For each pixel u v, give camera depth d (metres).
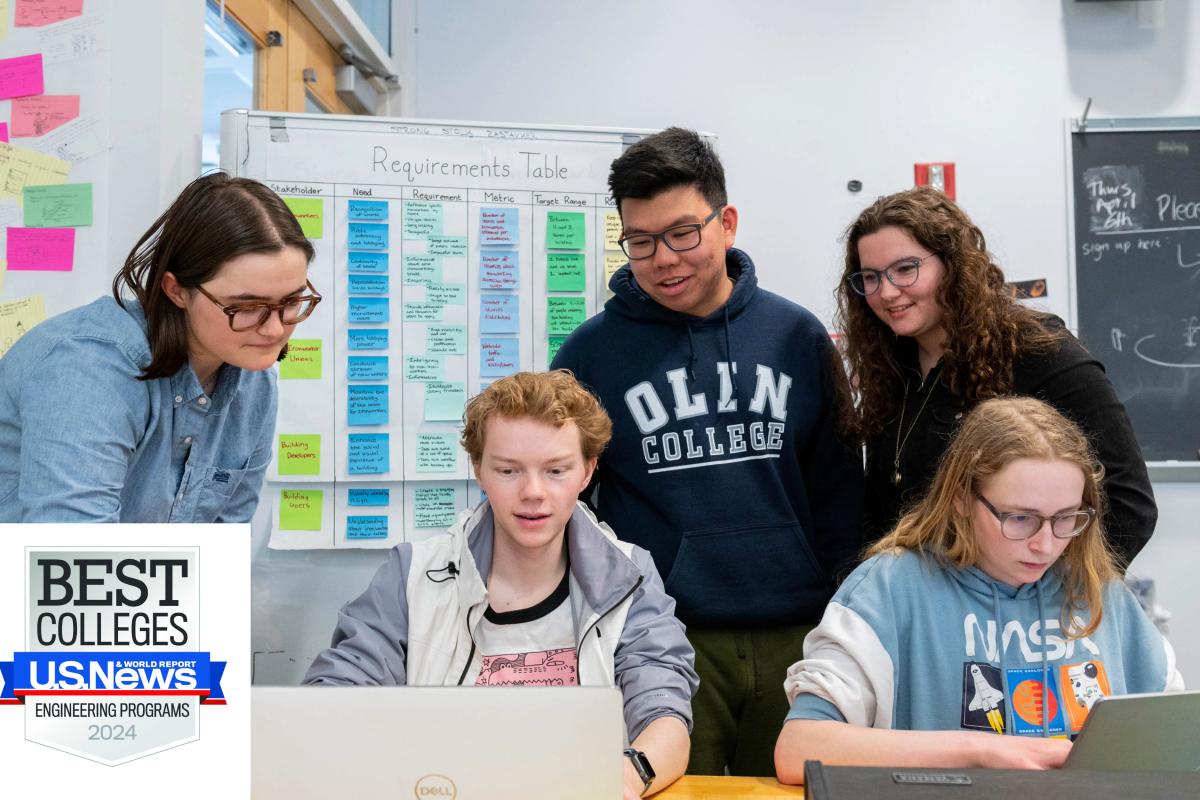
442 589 1.26
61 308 1.65
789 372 1.61
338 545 1.89
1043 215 2.67
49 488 1.08
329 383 1.90
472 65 2.78
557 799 0.80
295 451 1.88
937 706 1.17
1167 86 2.67
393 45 2.78
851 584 1.23
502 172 1.99
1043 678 1.16
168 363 1.17
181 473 1.32
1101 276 2.64
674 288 1.53
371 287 1.92
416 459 1.92
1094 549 1.19
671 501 1.56
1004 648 1.17
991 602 1.19
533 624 1.27
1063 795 0.70
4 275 1.66
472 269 1.97
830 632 1.17
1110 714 0.83
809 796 0.73
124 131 1.65
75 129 1.65
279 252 1.13
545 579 1.28
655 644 1.24
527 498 1.19
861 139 2.70
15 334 1.65
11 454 1.16
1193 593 2.58
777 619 1.55
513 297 1.98
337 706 0.80
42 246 1.65
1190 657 2.58
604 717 0.80
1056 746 0.99
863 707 1.12
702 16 2.73
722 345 1.61
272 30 2.20
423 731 0.80
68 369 1.12
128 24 1.65
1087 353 1.46
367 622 1.26
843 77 2.71
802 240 2.70
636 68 2.74
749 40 2.72
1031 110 2.68
